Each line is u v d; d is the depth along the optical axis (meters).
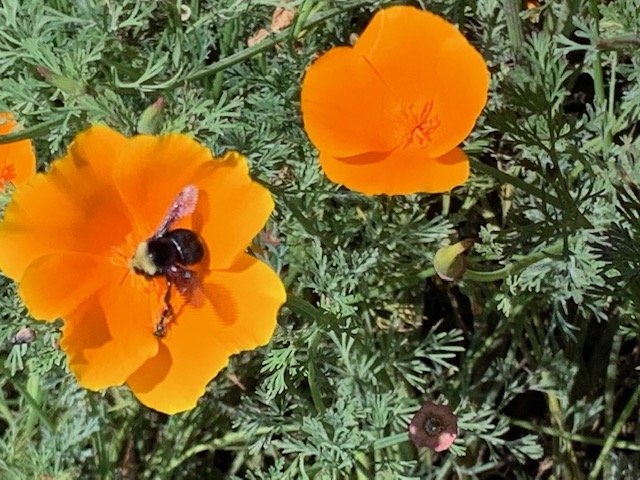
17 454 0.37
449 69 0.26
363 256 0.35
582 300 0.35
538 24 0.39
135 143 0.24
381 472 0.36
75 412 0.37
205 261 0.25
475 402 0.40
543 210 0.31
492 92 0.35
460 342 0.42
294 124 0.36
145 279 0.26
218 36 0.37
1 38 0.34
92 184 0.25
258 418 0.36
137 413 0.40
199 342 0.25
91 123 0.31
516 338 0.38
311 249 0.35
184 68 0.35
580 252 0.33
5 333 0.33
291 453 0.41
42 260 0.24
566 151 0.32
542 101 0.30
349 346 0.35
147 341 0.25
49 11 0.33
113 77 0.32
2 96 0.32
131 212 0.26
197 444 0.40
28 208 0.25
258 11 0.38
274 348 0.35
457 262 0.28
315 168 0.34
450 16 0.37
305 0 0.33
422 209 0.38
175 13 0.34
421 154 0.26
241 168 0.25
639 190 0.35
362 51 0.27
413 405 0.38
